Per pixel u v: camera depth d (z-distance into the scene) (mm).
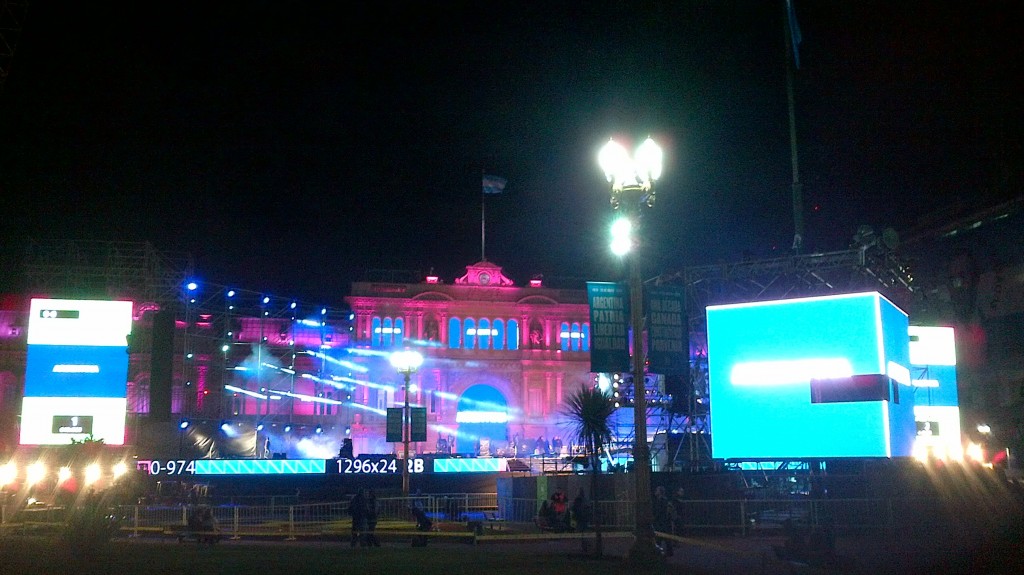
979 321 51938
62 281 61750
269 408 76688
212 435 61188
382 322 88875
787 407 37344
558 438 82438
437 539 30344
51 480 41438
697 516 32125
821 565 21562
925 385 43281
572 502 35250
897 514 31625
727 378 38875
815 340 37188
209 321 73000
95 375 52562
